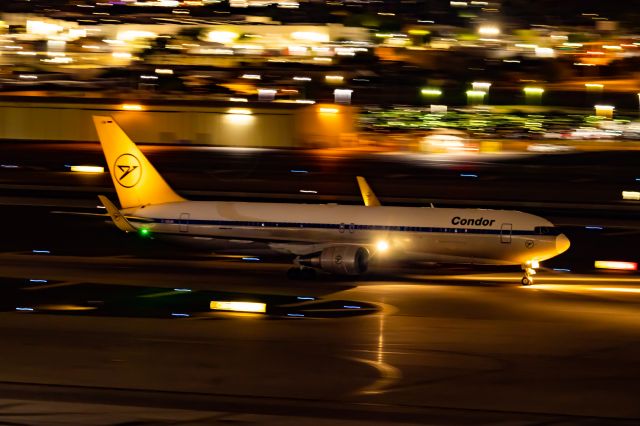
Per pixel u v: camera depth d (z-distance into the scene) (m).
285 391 122.56
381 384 126.44
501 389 124.56
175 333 155.12
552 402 118.94
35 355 139.75
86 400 116.81
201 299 184.12
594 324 165.62
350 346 147.50
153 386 123.94
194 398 118.62
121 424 107.00
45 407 113.44
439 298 188.25
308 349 145.38
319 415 112.00
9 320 163.12
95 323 161.62
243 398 119.06
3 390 121.06
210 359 138.50
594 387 126.06
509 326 163.25
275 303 181.38
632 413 114.81
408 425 108.69
